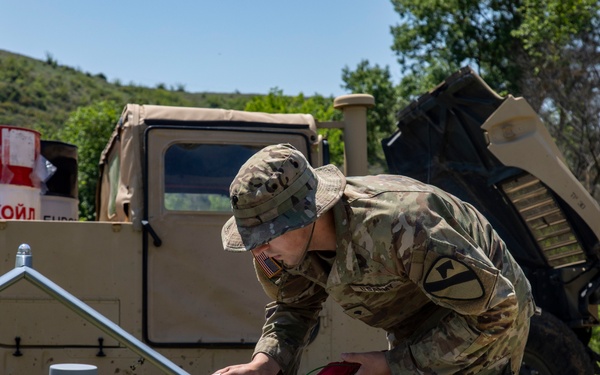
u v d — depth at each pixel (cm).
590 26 2052
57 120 4294
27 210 459
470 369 264
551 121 1922
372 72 2889
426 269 244
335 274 255
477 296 243
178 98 5738
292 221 241
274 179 242
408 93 2777
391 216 246
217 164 469
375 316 274
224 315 457
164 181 460
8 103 4366
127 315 447
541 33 2069
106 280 446
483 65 2689
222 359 456
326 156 484
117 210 478
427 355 259
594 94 1870
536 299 548
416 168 586
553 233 542
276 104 2430
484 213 563
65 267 442
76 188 531
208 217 461
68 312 439
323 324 471
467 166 551
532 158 511
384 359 265
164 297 451
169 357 449
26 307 436
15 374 432
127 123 465
